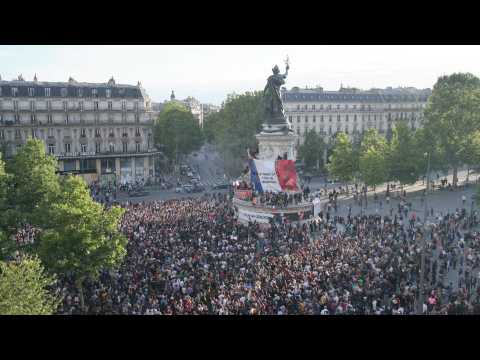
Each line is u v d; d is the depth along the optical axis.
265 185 71.50
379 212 80.94
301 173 139.62
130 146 125.69
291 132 78.88
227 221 65.69
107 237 42.53
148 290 39.00
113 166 124.06
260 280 41.09
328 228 62.81
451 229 60.44
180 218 65.88
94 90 120.81
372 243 52.53
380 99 176.25
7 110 111.38
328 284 40.03
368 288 39.47
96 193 104.50
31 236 56.53
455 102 103.94
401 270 43.41
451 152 104.69
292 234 58.50
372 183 91.12
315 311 34.88
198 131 151.88
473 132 103.75
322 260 45.84
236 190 75.12
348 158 101.38
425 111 110.56
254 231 59.81
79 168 119.94
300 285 38.59
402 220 70.62
